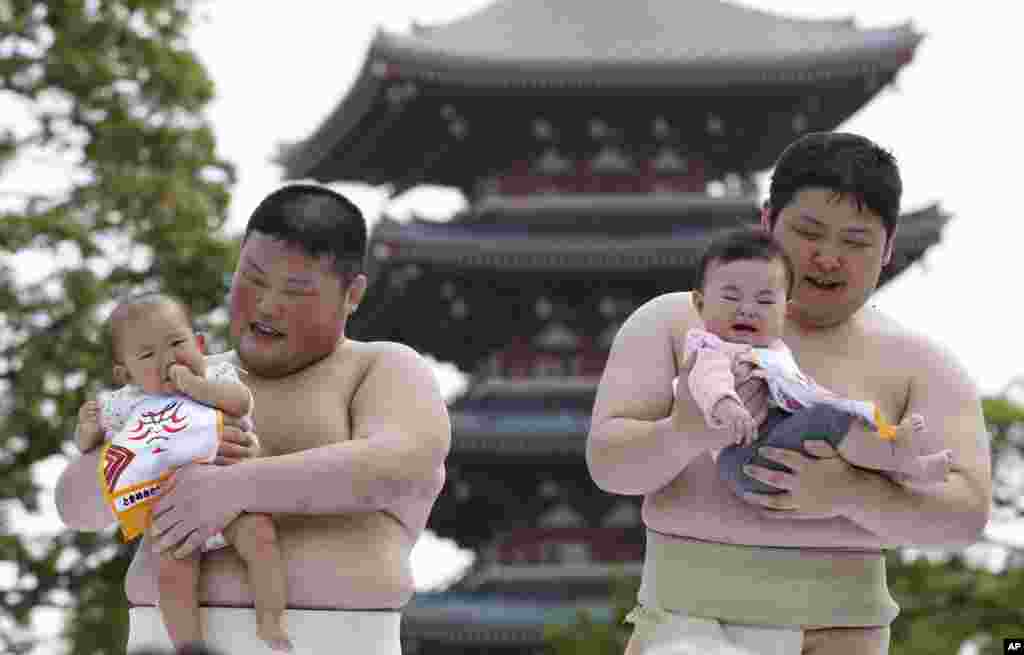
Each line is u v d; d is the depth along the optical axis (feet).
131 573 15.70
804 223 16.28
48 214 76.13
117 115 81.00
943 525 15.72
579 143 115.96
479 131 114.21
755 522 15.84
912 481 15.65
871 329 16.83
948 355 16.85
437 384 16.03
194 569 15.07
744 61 109.19
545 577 112.78
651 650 13.15
